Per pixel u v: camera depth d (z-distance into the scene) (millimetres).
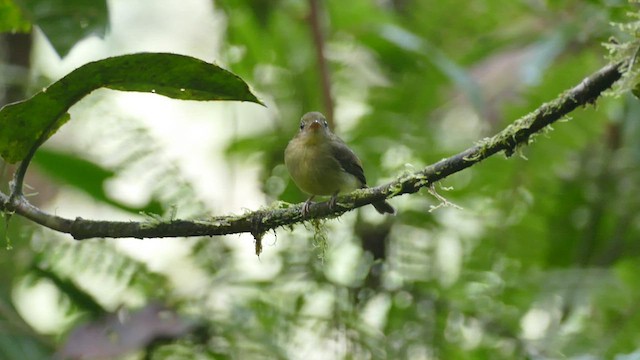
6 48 11812
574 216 11672
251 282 9523
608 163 11812
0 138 5445
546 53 11008
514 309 10195
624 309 10234
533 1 12812
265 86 12773
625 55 5570
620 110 11734
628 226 11664
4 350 9055
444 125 13031
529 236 11586
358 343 9391
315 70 12633
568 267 11422
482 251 10906
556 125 11508
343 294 9672
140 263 9383
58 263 9211
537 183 11625
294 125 12422
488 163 11445
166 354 8891
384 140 12031
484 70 11398
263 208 6250
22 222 9078
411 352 9469
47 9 7484
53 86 5184
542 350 9789
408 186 5879
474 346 9742
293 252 9805
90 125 9648
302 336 9461
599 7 11031
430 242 10492
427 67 12852
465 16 13672
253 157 12523
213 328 8992
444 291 10211
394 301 9781
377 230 10133
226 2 12594
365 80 13641
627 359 8266
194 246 9695
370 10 13227
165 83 5328
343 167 10227
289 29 12961
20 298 12125
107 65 5105
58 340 9719
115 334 8609
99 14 7543
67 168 9766
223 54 12867
